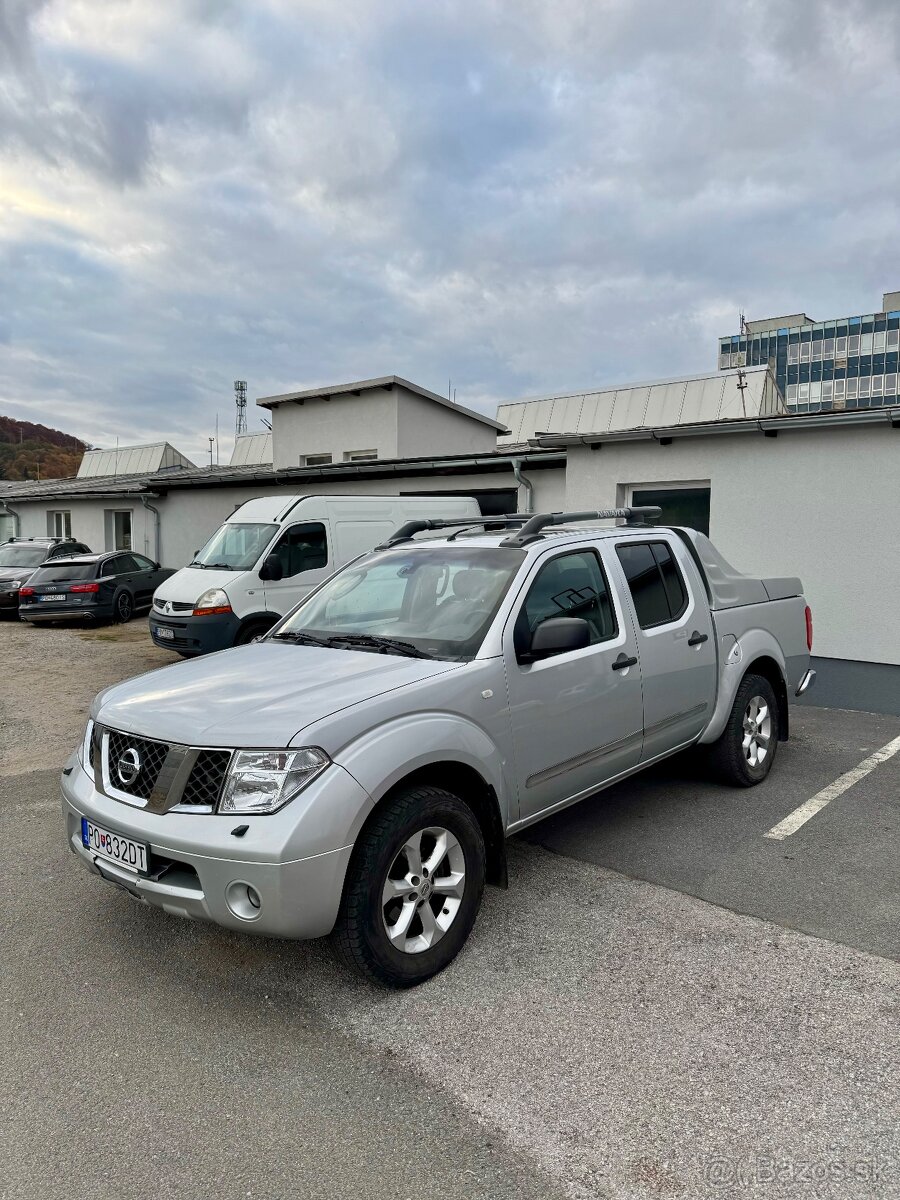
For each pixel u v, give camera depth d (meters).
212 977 3.09
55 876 4.05
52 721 7.66
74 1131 2.26
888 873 3.89
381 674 3.21
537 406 19.17
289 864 2.55
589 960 3.13
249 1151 2.18
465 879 3.12
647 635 4.20
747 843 4.27
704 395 16.03
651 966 3.08
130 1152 2.18
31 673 10.21
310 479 15.09
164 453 29.22
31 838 4.60
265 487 16.56
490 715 3.27
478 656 3.35
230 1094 2.42
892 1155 2.10
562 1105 2.33
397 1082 2.46
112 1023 2.79
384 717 2.90
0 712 8.04
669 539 4.70
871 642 8.22
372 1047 2.63
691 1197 1.99
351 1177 2.08
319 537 10.02
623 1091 2.38
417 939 3.00
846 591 8.33
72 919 3.58
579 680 3.72
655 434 9.20
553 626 3.35
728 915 3.48
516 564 3.76
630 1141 2.18
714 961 3.11
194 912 2.71
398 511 10.89
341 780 2.69
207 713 2.94
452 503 11.46
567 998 2.88
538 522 4.05
